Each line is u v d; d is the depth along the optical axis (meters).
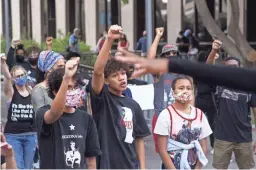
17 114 9.27
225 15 29.80
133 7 34.53
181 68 3.13
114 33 6.46
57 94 5.97
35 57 11.80
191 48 27.22
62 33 37.50
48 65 8.04
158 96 9.74
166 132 7.10
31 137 9.31
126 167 6.70
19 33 40.44
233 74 3.10
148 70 3.15
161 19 33.31
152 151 12.55
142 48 26.83
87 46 30.95
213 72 3.11
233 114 9.07
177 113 7.13
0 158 5.75
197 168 7.15
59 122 6.18
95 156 6.39
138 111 6.86
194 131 7.12
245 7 29.11
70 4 39.66
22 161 9.23
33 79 11.23
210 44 30.98
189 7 31.83
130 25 34.69
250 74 3.09
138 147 6.94
